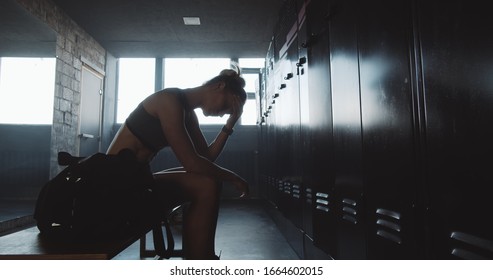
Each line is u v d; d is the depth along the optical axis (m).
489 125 0.65
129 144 1.13
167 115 1.10
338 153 1.57
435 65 0.83
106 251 0.76
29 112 5.62
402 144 0.99
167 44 5.90
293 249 2.66
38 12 4.01
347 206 1.45
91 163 0.92
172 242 1.02
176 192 1.15
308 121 2.15
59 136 4.59
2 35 4.48
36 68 5.42
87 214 0.85
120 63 6.78
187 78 6.81
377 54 1.16
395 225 1.03
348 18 1.44
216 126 6.67
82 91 5.25
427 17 0.86
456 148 0.75
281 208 3.32
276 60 3.73
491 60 0.64
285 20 3.15
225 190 6.61
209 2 4.33
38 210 0.94
